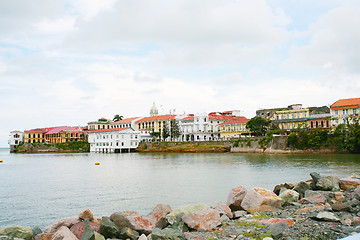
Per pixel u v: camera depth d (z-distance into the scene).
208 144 129.88
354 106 101.19
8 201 30.84
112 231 14.62
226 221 15.59
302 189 22.02
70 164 81.19
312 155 89.94
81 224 15.08
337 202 17.81
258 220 14.98
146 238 13.77
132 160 90.69
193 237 13.22
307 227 12.74
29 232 14.77
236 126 143.62
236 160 78.62
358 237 8.60
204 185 38.06
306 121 119.50
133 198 30.98
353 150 89.38
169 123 163.25
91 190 36.56
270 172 50.44
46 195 33.91
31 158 116.06
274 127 125.75
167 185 38.78
